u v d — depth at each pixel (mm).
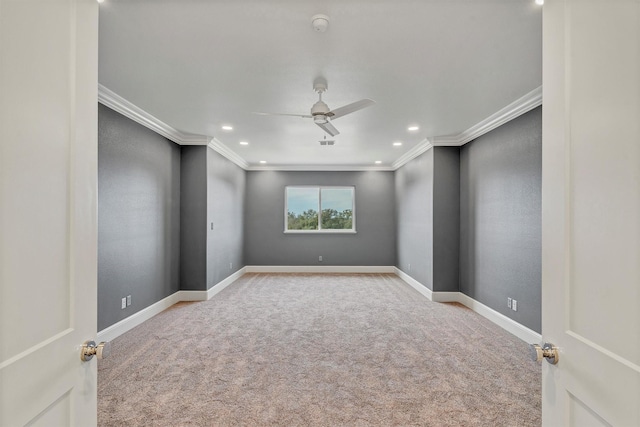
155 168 4379
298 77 2811
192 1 1828
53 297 867
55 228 874
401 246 7039
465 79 2848
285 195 7770
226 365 2840
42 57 828
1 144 711
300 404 2248
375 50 2361
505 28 2088
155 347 3234
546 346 989
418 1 1827
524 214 3512
